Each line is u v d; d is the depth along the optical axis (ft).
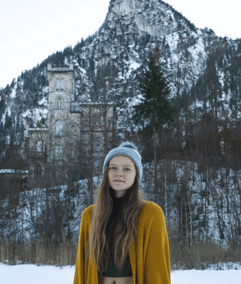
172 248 53.01
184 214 92.58
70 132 149.28
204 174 115.85
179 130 150.10
